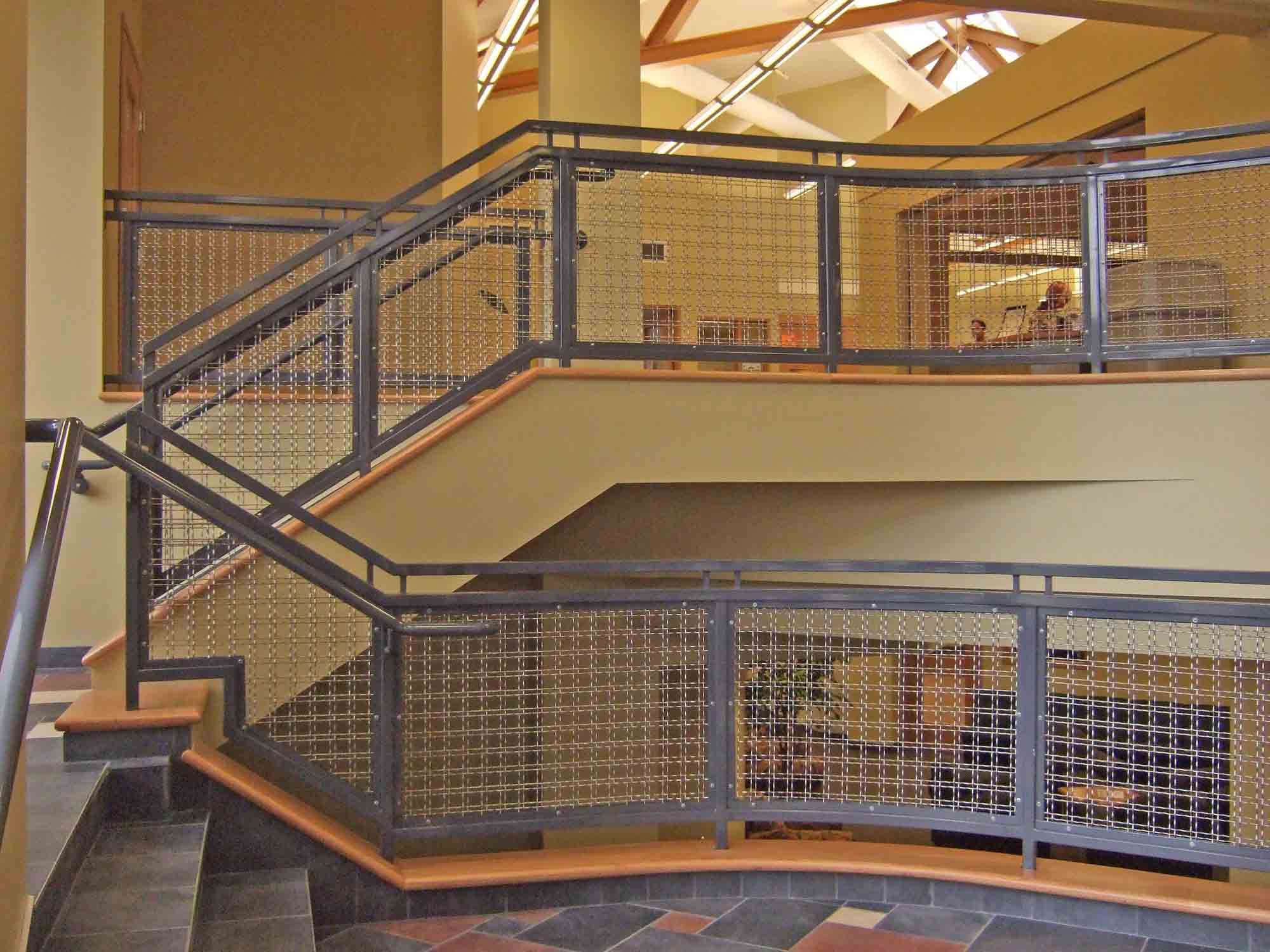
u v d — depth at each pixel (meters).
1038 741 3.69
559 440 4.35
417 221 4.27
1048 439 4.77
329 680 3.95
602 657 4.08
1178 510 4.74
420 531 4.18
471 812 3.73
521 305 4.49
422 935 3.47
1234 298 5.07
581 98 6.35
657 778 3.96
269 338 4.32
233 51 7.87
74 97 5.19
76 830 2.89
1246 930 3.35
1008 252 5.02
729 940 3.42
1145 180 4.84
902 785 3.89
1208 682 4.52
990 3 6.97
